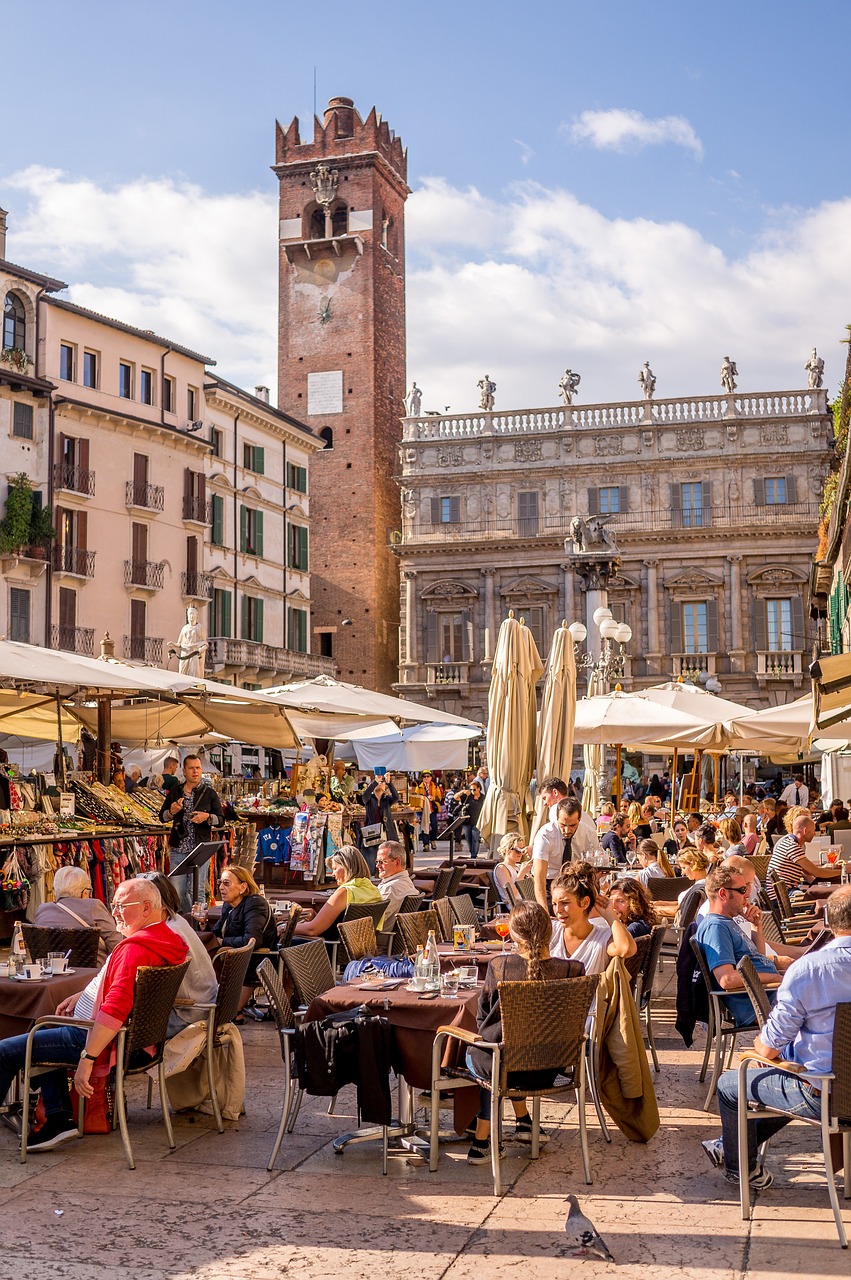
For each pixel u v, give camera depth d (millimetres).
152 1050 8859
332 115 80812
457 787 48344
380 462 78875
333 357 79500
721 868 10383
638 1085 8914
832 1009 7484
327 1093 8375
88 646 50125
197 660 36031
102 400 51625
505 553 72000
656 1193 7902
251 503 61969
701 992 10797
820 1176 8273
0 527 47156
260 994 13531
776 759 37562
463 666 72250
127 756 29906
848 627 31969
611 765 50188
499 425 72938
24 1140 8492
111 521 51875
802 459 68312
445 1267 6699
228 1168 8359
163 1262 6762
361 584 77125
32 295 48781
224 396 58938
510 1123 9562
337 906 13117
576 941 9617
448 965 10531
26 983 9344
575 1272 6629
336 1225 7324
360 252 79312
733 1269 6668
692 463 69500
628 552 70125
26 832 16516
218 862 20922
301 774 29766
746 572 68812
